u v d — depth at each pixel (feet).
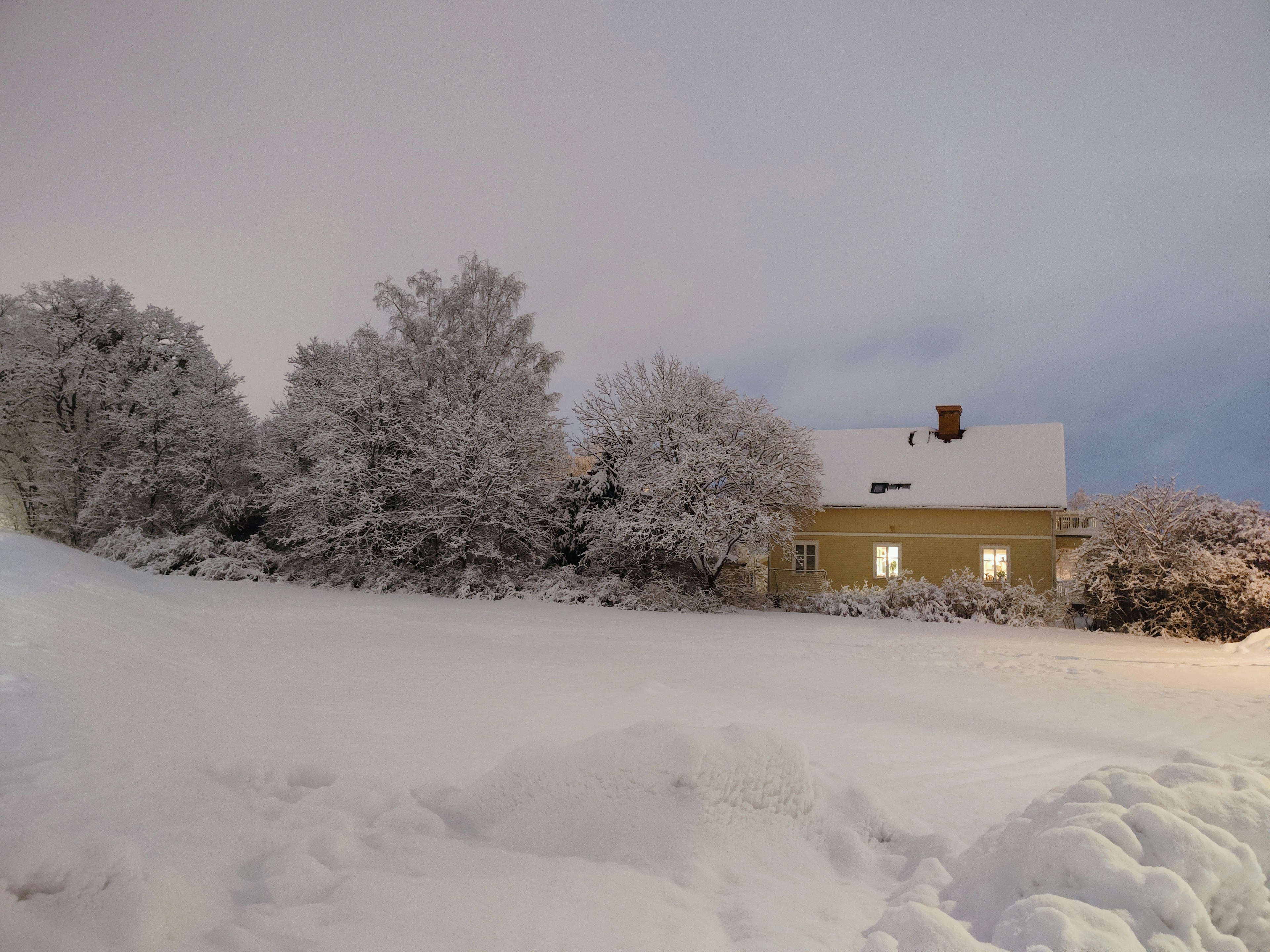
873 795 13.79
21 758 11.69
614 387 83.76
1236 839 9.15
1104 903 8.13
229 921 7.18
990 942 8.18
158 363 96.58
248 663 27.02
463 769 15.34
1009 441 98.02
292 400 91.50
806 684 31.86
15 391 92.58
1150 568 66.54
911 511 94.68
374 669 28.48
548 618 55.21
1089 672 38.47
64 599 31.55
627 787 11.75
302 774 13.19
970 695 31.01
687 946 7.65
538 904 8.25
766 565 98.58
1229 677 37.24
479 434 80.23
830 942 8.36
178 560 80.69
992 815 14.89
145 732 14.53
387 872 8.98
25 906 6.33
